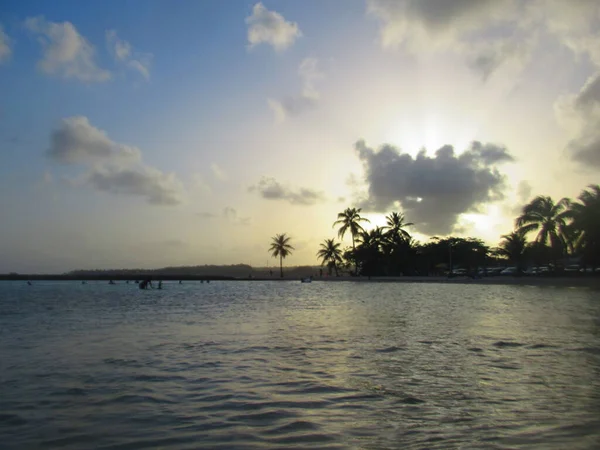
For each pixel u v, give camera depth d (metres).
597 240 67.19
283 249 152.38
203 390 10.50
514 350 15.09
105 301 46.41
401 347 15.93
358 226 116.25
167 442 7.35
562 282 68.38
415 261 118.25
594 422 8.05
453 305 34.34
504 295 45.84
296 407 9.13
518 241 96.44
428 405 9.15
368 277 108.69
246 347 16.33
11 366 13.36
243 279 159.12
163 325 23.78
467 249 125.25
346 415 8.58
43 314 31.02
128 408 9.19
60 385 11.09
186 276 163.38
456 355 14.34
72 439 7.54
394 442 7.21
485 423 8.04
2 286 103.31
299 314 29.11
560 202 76.75
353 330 20.73
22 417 8.66
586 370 12.12
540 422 8.07
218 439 7.45
